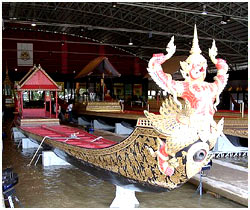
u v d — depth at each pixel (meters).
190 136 4.12
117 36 26.09
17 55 25.41
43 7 19.62
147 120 4.28
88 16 21.70
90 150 5.43
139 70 30.41
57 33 26.98
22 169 7.65
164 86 3.97
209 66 28.47
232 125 9.04
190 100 4.10
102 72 16.31
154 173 4.41
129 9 20.11
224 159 8.98
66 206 5.25
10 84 25.61
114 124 15.37
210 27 21.19
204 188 6.07
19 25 25.09
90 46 28.30
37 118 11.31
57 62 27.28
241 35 21.86
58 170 7.58
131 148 4.60
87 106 16.20
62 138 7.54
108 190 6.13
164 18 20.84
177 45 25.59
